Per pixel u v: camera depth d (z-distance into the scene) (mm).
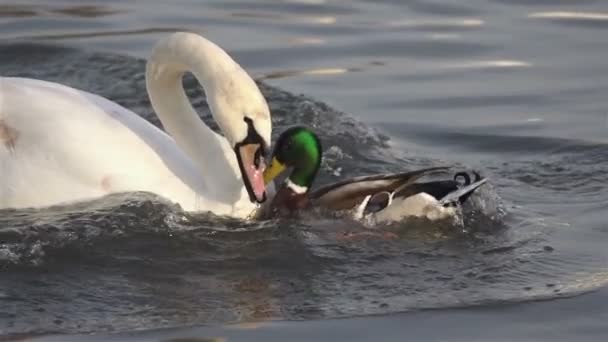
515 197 14695
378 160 15961
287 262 12758
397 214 13625
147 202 13500
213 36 20453
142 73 18672
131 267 12555
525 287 12227
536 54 20016
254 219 13930
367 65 19609
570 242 13328
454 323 11391
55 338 11031
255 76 18938
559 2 22219
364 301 11891
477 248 13164
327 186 14133
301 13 21703
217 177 14031
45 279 12234
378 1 22391
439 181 13680
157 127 15398
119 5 21766
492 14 21797
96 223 13227
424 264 12766
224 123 13344
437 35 20828
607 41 20422
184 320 11445
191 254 12883
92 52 19406
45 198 13516
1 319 11383
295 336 11109
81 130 13703
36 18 20953
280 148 14000
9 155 13617
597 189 14945
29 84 14125
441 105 18109
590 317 11516
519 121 17469
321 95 18312
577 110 17812
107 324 11344
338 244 13188
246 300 11914
